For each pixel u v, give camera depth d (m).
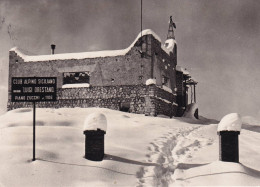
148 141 14.63
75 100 28.73
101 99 28.14
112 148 12.31
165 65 30.78
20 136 12.16
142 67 27.45
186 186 9.29
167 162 11.84
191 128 20.77
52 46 32.47
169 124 21.50
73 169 9.88
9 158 10.03
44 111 20.44
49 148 11.16
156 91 27.45
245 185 9.11
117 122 19.78
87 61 28.86
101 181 9.39
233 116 10.86
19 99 10.99
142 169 10.59
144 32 27.72
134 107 27.14
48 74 29.61
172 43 33.88
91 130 10.73
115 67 28.17
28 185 8.84
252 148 14.56
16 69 30.33
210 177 9.72
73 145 11.93
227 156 10.67
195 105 34.22
